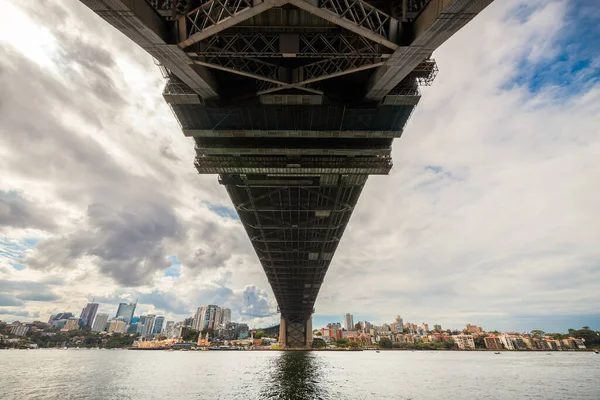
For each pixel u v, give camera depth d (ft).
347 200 180.04
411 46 75.97
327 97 115.34
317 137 132.05
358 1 72.33
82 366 273.13
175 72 94.84
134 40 75.87
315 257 272.72
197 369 247.09
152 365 288.71
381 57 83.97
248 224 218.18
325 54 84.99
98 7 62.85
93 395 136.15
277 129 126.11
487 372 245.04
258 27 88.12
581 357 506.07
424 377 206.28
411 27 75.31
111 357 427.33
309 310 546.67
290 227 210.59
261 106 116.98
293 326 565.94
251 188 168.35
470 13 62.85
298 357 404.98
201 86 105.19
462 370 261.03
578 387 172.96
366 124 124.98
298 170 145.18
